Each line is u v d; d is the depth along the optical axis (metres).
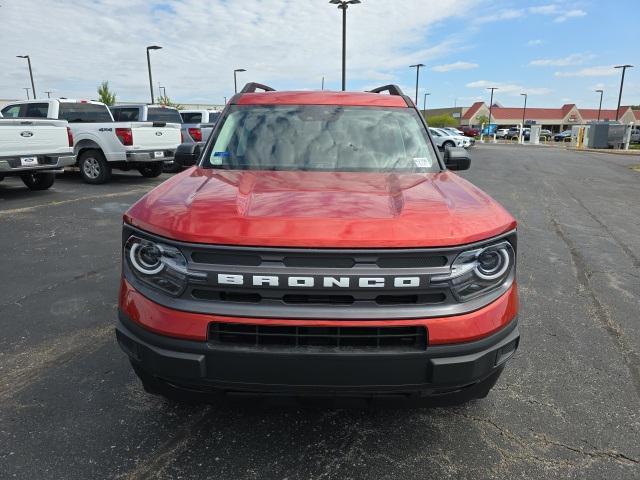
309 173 3.14
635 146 47.91
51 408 2.94
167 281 2.20
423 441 2.72
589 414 3.00
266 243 2.09
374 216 2.24
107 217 8.16
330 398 2.25
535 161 24.06
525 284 5.34
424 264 2.14
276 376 2.15
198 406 2.99
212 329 2.15
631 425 2.90
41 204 9.23
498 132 76.44
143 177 13.60
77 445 2.62
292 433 2.75
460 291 2.19
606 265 6.11
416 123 3.78
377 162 3.38
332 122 3.68
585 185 14.56
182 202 2.40
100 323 4.12
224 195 2.48
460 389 2.30
